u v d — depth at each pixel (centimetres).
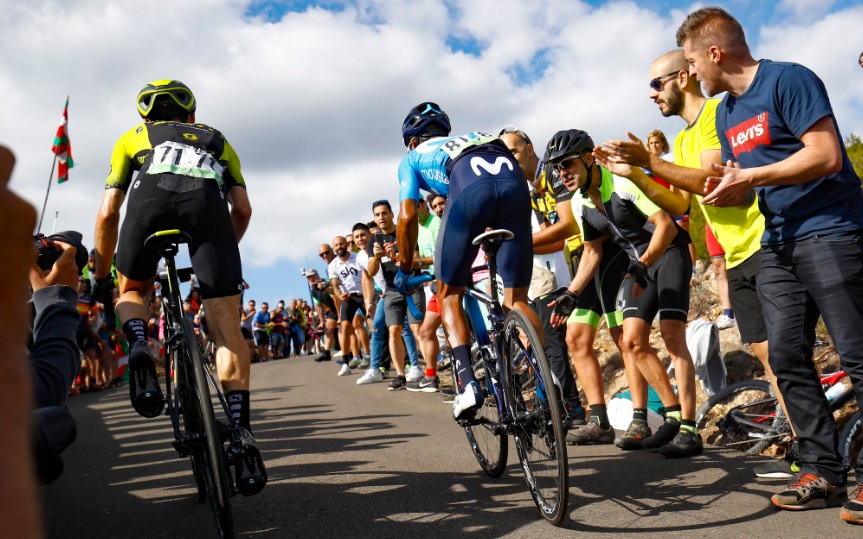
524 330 276
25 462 35
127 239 292
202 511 310
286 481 363
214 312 290
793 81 265
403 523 279
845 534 239
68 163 1118
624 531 257
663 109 390
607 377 627
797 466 318
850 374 263
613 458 388
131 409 751
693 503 288
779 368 280
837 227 263
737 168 261
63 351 184
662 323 402
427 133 366
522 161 507
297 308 2272
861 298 262
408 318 785
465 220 325
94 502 338
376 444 456
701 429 462
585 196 414
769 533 245
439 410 602
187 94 321
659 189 364
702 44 284
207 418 239
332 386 875
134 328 290
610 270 437
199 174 288
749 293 336
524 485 327
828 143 257
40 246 254
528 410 290
